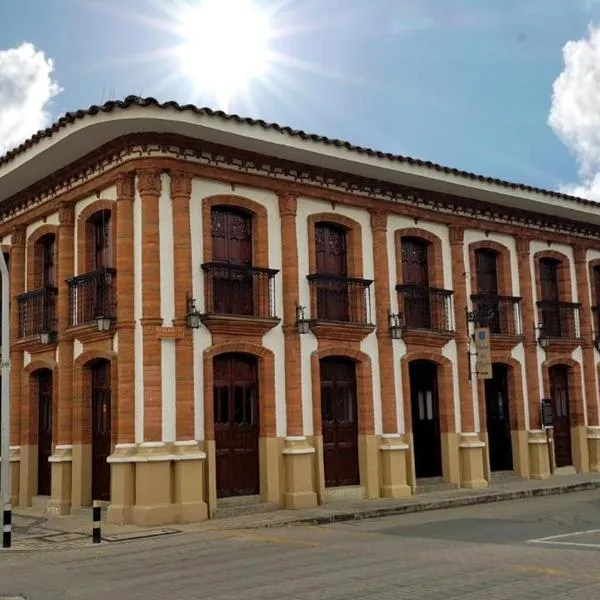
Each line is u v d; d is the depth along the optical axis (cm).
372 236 1953
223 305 1680
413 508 1708
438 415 2047
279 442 1717
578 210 2297
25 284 1984
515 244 2273
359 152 1808
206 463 1591
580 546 1151
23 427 1923
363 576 957
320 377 1833
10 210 2038
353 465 1862
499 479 2133
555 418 2328
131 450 1556
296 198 1820
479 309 2131
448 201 2098
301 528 1481
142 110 1527
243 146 1694
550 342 2272
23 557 1220
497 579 911
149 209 1603
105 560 1168
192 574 1023
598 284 2516
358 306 1883
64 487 1725
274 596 866
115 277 1653
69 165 1783
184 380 1583
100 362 1731
